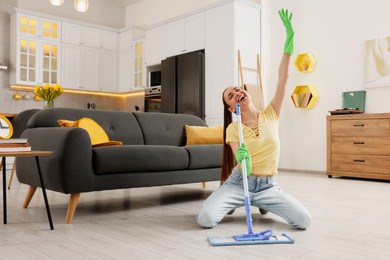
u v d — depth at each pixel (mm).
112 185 2480
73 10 7465
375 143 4367
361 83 4945
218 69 5508
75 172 2262
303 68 5457
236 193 2137
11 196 3240
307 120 5500
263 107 5559
